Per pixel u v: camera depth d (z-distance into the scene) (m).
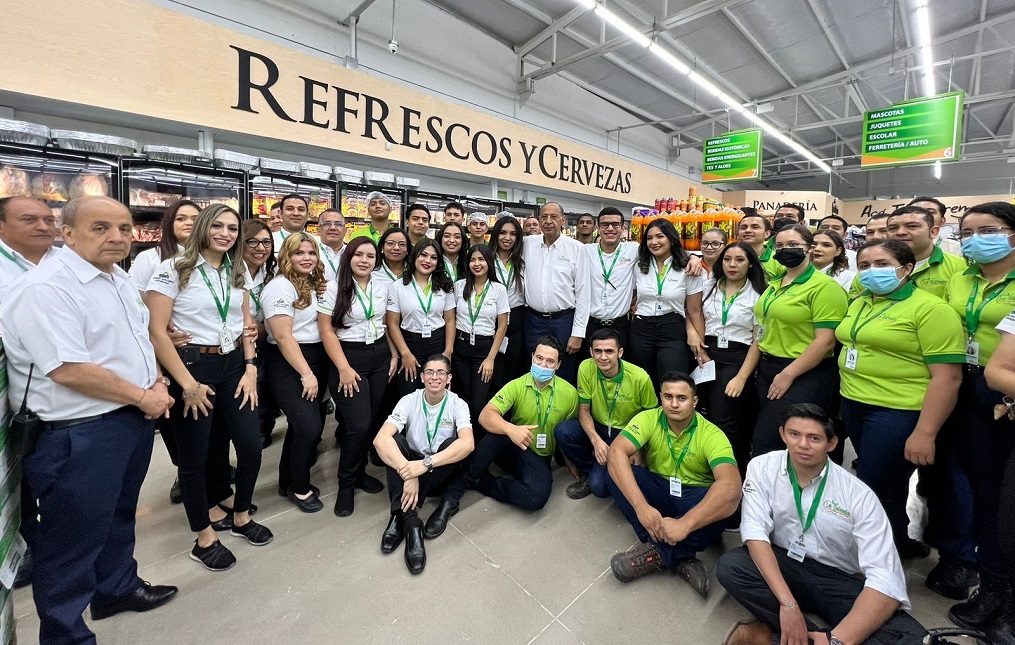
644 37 5.33
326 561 1.91
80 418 1.25
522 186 7.41
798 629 1.37
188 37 3.58
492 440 2.32
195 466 1.76
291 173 3.89
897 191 15.77
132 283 1.41
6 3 2.77
